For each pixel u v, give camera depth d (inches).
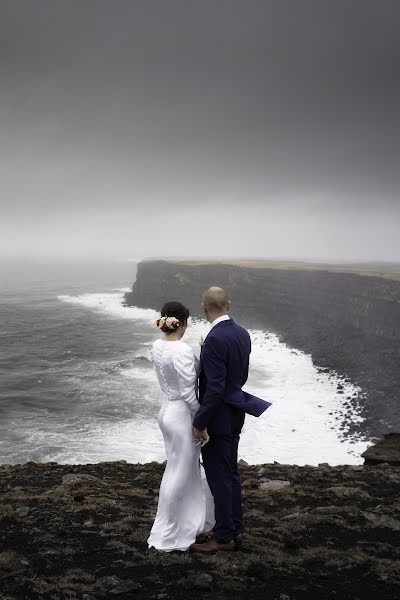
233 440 208.1
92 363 1871.3
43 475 429.4
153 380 1598.2
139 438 1078.4
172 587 181.6
